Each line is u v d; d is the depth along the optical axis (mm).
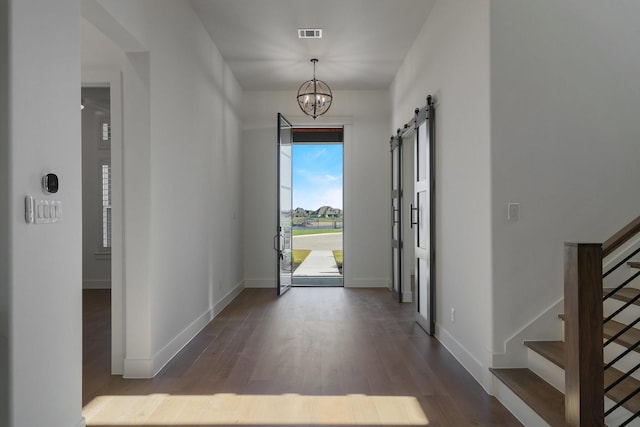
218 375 3463
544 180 3072
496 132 3057
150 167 3391
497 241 3061
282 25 4984
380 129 7652
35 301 2053
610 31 3080
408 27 5043
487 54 3086
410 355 3961
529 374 2945
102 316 5625
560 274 3070
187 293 4367
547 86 3066
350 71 6648
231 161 6566
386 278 7645
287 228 7422
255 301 6480
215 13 4664
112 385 3264
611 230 3078
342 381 3336
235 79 6895
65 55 2293
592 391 2018
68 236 2318
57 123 2221
